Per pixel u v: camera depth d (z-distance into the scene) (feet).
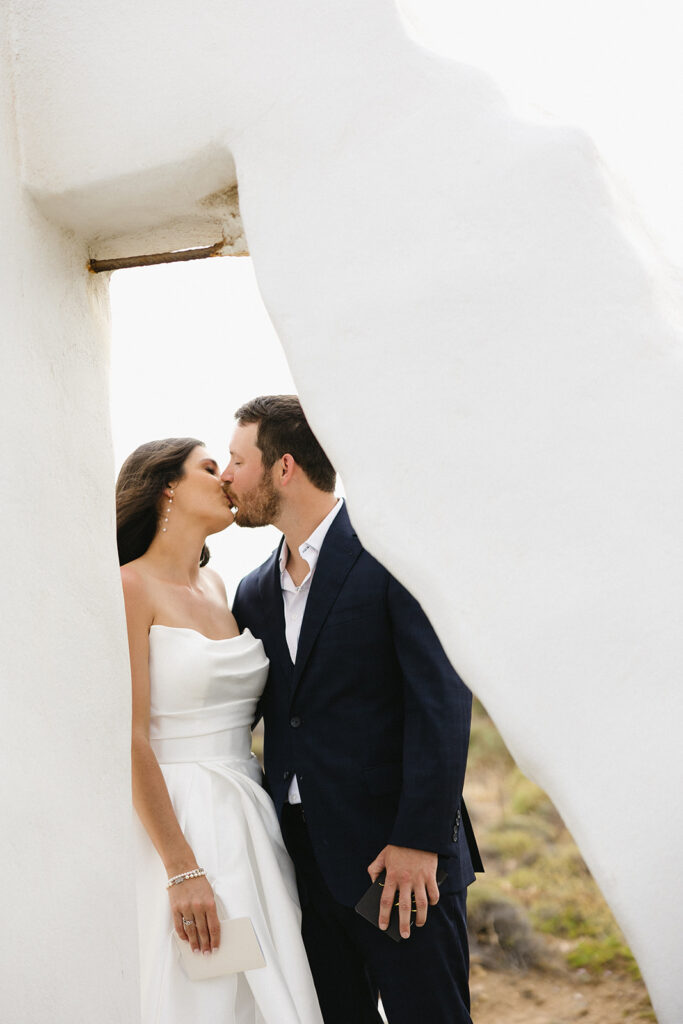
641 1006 17.02
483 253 6.18
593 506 5.78
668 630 5.57
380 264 6.39
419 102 6.48
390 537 6.11
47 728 6.57
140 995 7.24
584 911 20.29
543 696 5.71
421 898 7.95
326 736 8.48
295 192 6.63
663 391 5.78
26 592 6.57
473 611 5.90
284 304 6.54
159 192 7.16
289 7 6.78
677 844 5.40
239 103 6.80
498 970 18.88
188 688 8.53
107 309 8.16
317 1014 7.97
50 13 7.27
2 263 6.80
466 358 6.12
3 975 5.82
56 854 6.45
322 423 6.35
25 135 7.23
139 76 7.06
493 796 25.41
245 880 8.16
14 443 6.68
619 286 5.94
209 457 9.53
